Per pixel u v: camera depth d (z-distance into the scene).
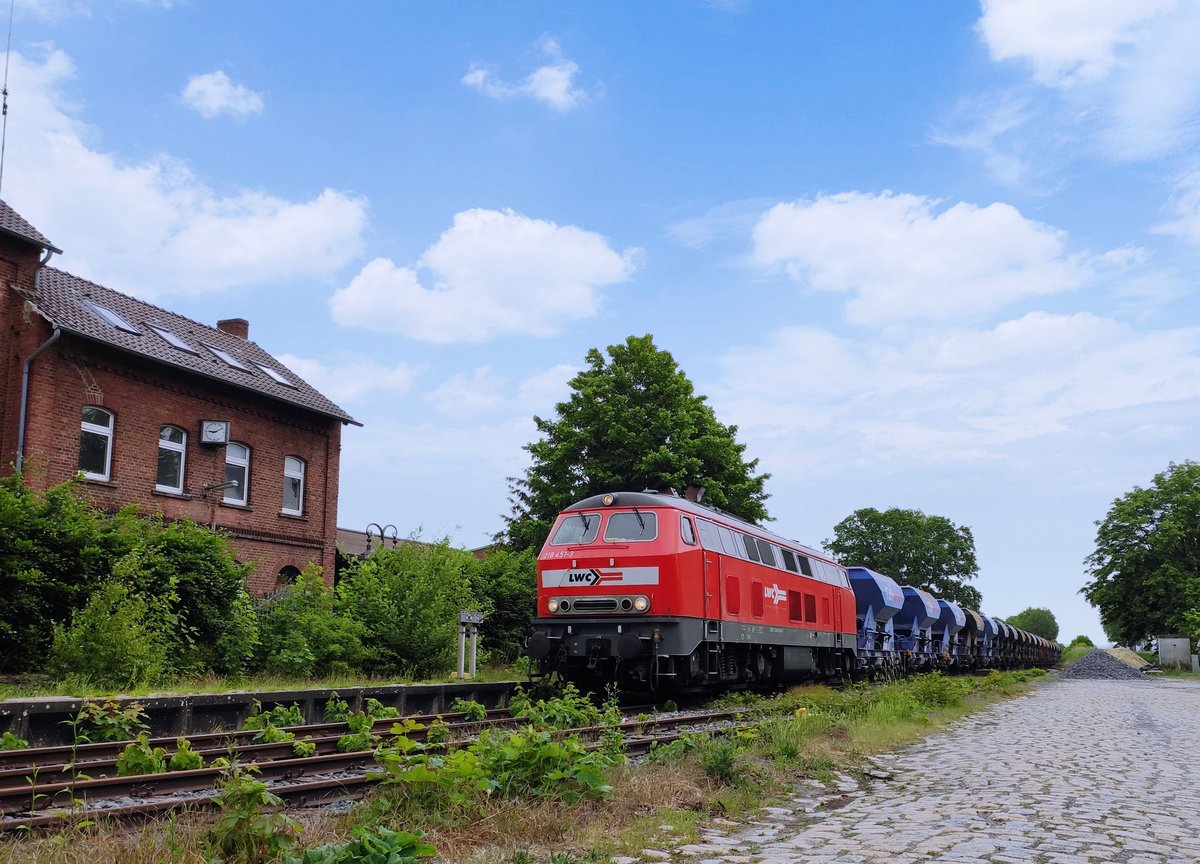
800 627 21.80
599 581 16.41
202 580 16.95
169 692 12.93
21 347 19.27
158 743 10.37
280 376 26.89
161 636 15.38
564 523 17.34
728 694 18.38
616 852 6.54
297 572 25.28
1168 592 59.41
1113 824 7.77
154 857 5.53
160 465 21.83
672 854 6.54
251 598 18.75
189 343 24.48
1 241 19.30
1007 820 7.84
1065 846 6.87
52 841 5.75
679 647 15.85
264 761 9.26
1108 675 50.25
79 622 14.37
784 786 9.52
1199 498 59.66
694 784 8.88
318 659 17.89
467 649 20.86
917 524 80.62
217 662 16.83
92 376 20.16
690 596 16.30
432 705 15.89
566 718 13.00
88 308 21.70
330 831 6.44
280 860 5.52
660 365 33.81
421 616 19.56
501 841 6.56
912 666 33.25
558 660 16.50
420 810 6.86
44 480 18.89
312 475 26.05
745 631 18.47
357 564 23.17
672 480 31.34
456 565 20.81
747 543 19.48
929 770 11.01
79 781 7.69
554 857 6.02
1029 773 10.59
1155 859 6.60
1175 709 21.80
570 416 34.06
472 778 7.17
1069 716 19.03
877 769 11.12
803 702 16.70
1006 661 50.03
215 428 22.45
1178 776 10.70
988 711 20.22
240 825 5.66
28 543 14.71
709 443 33.00
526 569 27.14
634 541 16.50
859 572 30.31
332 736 11.66
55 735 11.10
